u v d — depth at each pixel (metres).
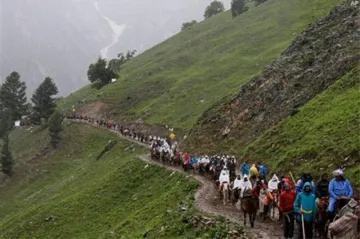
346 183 18.66
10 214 75.31
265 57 106.75
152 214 36.62
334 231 16.70
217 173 38.03
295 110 43.81
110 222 44.22
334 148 29.97
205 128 63.34
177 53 149.75
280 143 39.56
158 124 89.62
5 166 94.62
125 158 72.56
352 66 43.06
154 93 117.00
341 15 55.44
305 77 50.31
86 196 54.44
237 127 56.25
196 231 23.77
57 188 76.50
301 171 30.94
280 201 20.16
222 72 109.00
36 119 125.00
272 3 158.25
